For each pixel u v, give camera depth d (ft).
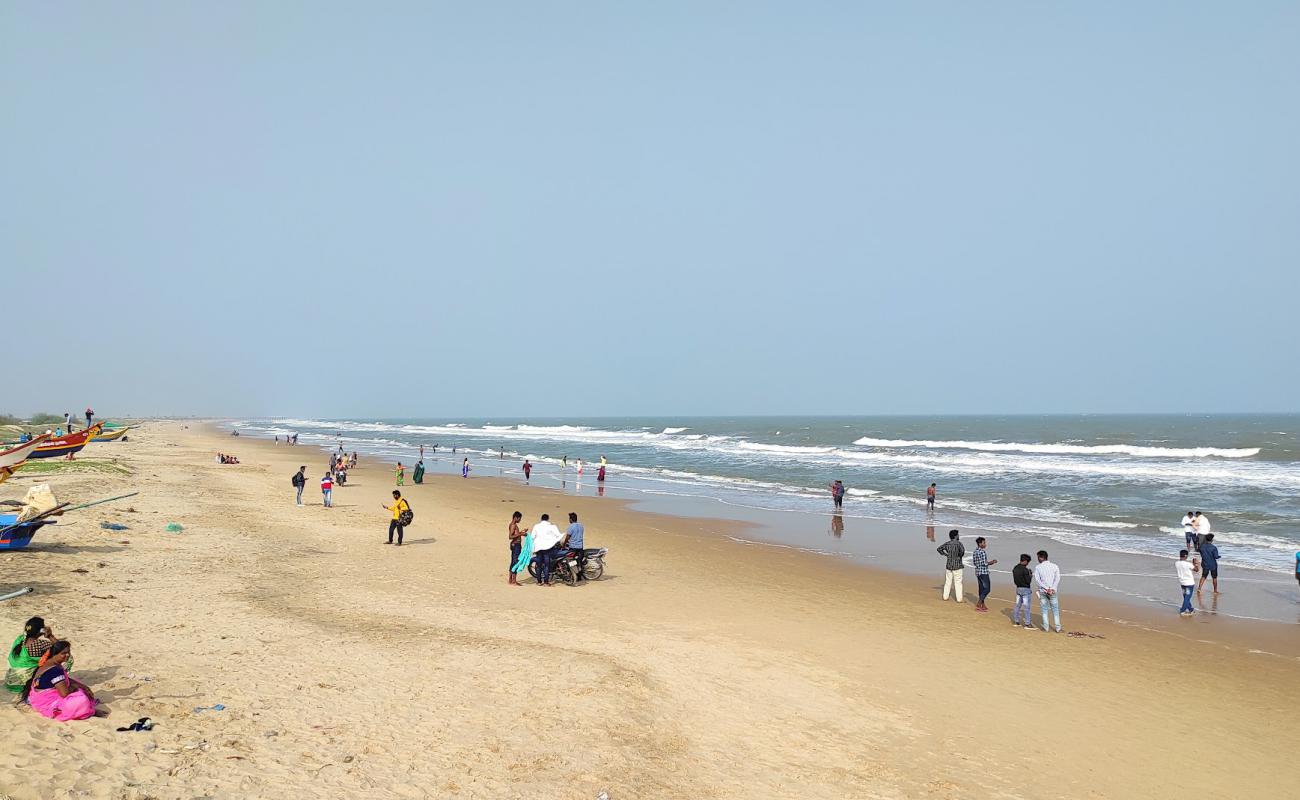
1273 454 185.88
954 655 45.55
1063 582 67.26
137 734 26.91
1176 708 38.29
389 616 47.34
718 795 26.68
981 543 57.72
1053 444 237.25
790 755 30.53
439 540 79.92
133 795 22.70
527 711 32.55
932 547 83.35
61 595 44.57
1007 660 45.01
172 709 29.60
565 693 34.88
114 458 161.68
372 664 37.17
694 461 214.28
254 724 28.96
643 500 126.62
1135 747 33.35
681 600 56.70
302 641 40.16
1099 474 149.89
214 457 208.23
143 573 53.21
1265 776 30.99
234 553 64.18
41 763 23.66
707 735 31.89
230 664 35.55
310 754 26.91
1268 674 43.73
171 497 99.55
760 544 84.99
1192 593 60.13
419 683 34.99
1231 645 49.39
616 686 36.17
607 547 81.30
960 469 169.99
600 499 127.85
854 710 35.86
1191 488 125.90
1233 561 75.61
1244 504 109.29
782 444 291.38
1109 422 587.68
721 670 40.29
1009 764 30.99
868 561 75.97
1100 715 36.94
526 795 25.38
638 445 308.60
